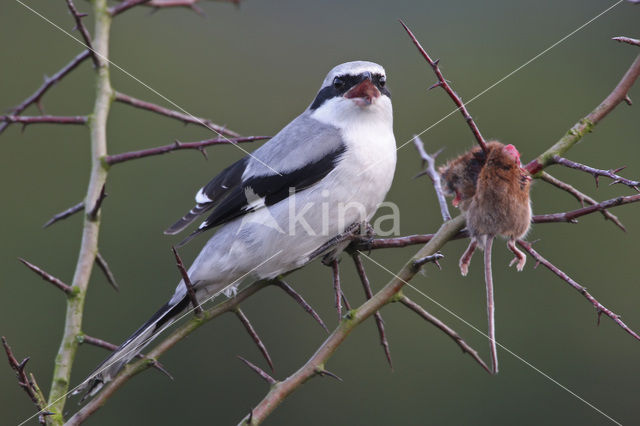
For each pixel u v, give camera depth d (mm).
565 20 14562
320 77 14148
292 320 10883
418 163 12188
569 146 5535
